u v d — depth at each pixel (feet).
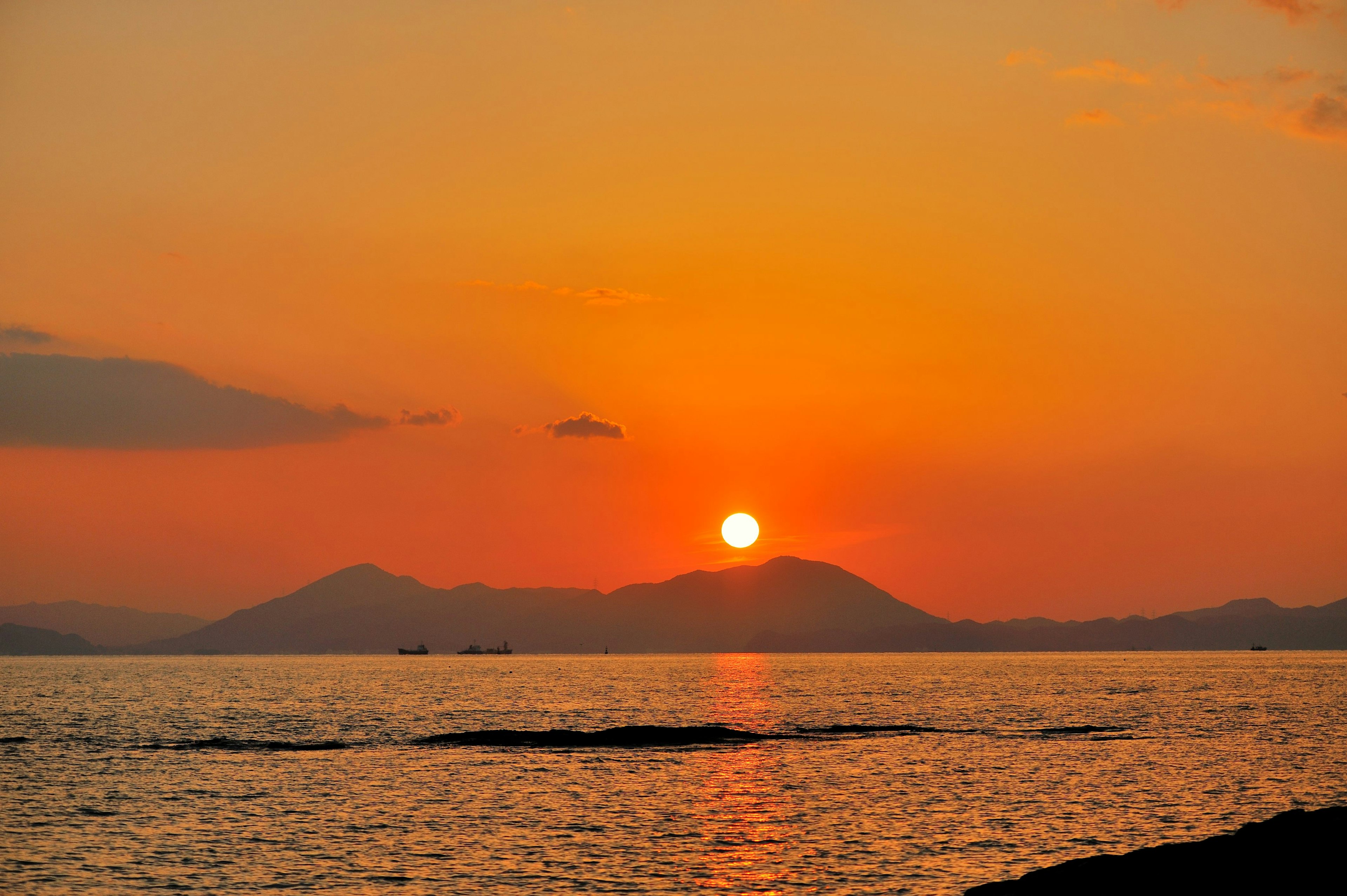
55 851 151.74
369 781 218.18
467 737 295.48
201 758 255.91
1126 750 270.67
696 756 260.83
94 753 266.77
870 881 135.03
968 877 137.18
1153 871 111.04
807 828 167.63
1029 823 171.32
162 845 156.25
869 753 266.98
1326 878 106.22
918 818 176.24
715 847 154.61
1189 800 192.44
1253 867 109.40
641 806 188.75
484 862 145.59
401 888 132.67
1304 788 206.39
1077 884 111.34
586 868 142.31
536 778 222.48
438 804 189.98
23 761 250.37
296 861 146.61
